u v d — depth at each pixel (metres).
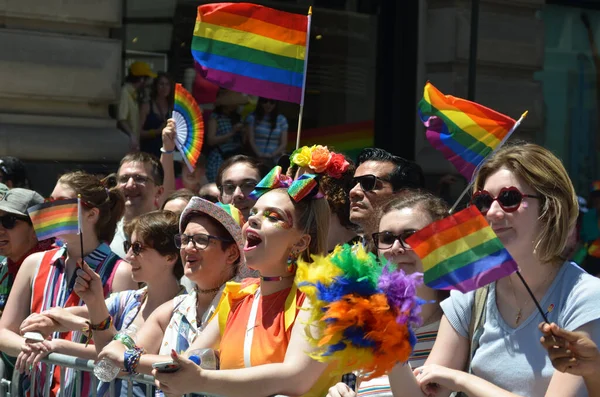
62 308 7.14
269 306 5.54
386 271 4.52
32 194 8.67
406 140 15.56
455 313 5.24
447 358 5.20
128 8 13.48
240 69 7.51
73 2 12.83
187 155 10.12
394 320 4.38
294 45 7.43
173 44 13.91
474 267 4.51
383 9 15.58
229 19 7.54
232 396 5.04
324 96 15.17
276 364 5.10
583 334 4.65
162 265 6.97
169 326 6.46
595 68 16.67
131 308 7.13
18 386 6.91
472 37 14.84
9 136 12.48
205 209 6.29
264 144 14.39
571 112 16.55
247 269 6.38
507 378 4.95
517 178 4.93
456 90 15.31
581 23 16.61
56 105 13.02
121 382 6.52
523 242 4.93
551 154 5.02
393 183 7.39
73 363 6.38
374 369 4.41
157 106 13.75
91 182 7.66
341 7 15.29
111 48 13.20
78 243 7.61
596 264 14.35
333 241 7.63
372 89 15.58
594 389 4.56
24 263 7.82
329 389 5.10
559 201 4.89
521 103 15.93
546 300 4.93
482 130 6.72
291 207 5.51
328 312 4.38
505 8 15.70
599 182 16.66
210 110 14.02
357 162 7.81
